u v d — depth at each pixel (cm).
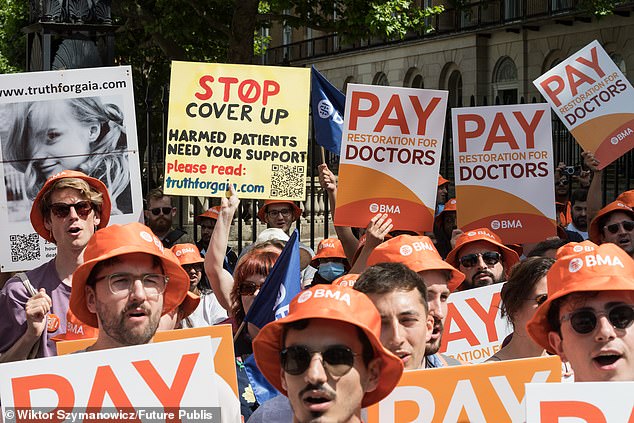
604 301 392
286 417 406
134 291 415
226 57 2208
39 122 671
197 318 712
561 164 1177
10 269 655
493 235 671
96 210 546
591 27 3070
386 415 418
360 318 337
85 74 678
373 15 1872
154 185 1005
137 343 417
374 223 634
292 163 702
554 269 409
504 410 419
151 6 2091
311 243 1088
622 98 843
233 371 455
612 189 1611
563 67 854
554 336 413
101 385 391
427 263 496
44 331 505
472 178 773
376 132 705
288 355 340
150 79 2153
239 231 959
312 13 1973
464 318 596
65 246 533
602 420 361
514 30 3381
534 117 771
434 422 418
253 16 1944
